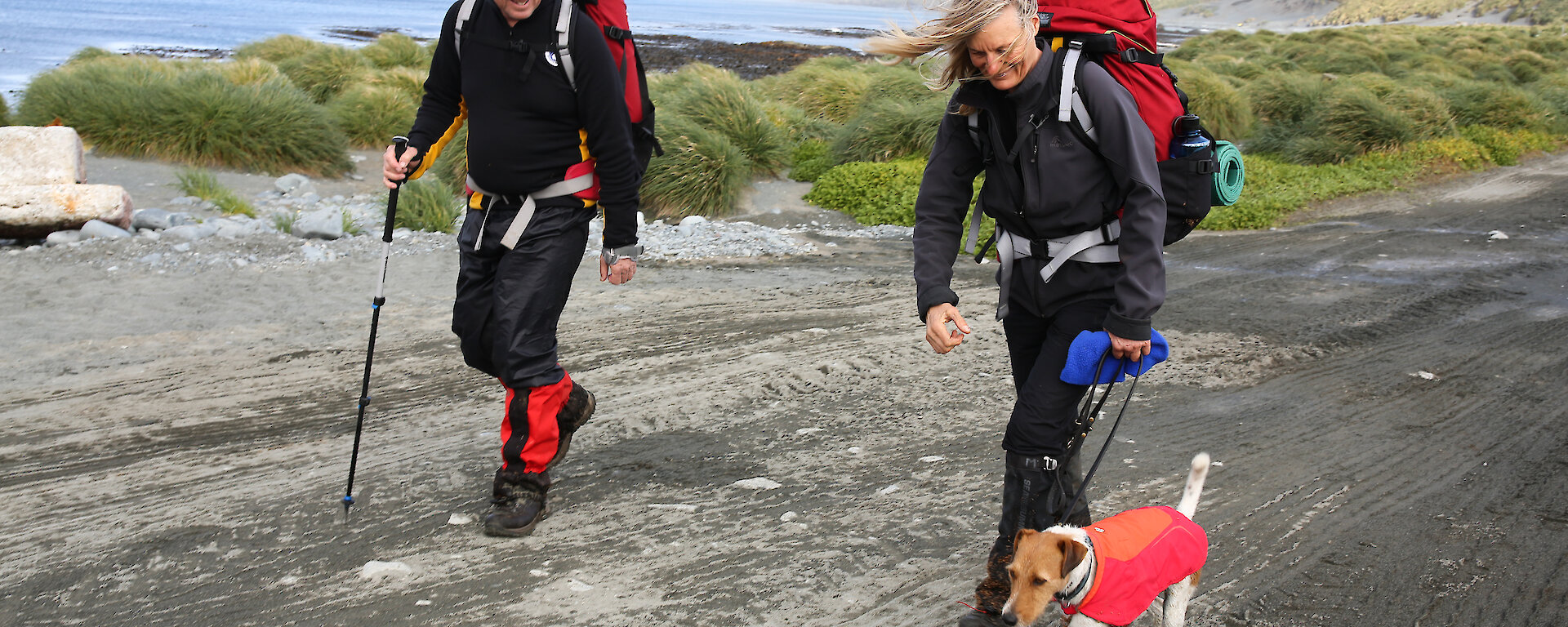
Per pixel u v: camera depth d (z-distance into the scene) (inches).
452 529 131.6
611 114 120.4
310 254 309.9
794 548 127.6
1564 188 500.7
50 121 469.4
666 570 121.0
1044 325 106.3
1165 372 211.3
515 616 109.6
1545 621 110.3
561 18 117.0
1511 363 217.8
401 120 577.9
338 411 181.2
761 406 187.5
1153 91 96.1
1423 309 266.8
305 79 671.8
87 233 313.4
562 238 125.1
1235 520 137.6
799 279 316.2
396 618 108.8
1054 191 95.3
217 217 361.4
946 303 102.3
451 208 383.2
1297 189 490.0
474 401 187.3
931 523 135.5
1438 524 136.1
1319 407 189.3
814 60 783.1
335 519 134.3
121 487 145.0
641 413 181.3
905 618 110.5
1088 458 161.6
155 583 116.1
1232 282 302.7
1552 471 155.9
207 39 1493.6
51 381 195.9
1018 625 90.6
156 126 465.4
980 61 93.0
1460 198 484.4
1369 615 112.0
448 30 123.4
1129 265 92.7
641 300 278.8
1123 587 91.0
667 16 3479.3
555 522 134.3
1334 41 1135.6
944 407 187.9
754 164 521.3
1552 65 1058.7
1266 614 112.2
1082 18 95.2
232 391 191.8
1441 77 809.5
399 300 267.0
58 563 121.0
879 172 475.8
